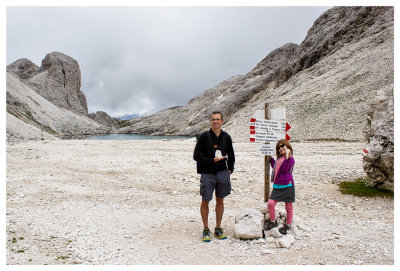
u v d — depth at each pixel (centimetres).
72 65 19188
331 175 1225
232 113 11494
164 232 621
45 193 968
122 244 550
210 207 835
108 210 792
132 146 3100
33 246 529
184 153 2336
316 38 8562
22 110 9312
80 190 1037
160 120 16350
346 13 7856
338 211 768
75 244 543
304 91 5178
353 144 2656
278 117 682
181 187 1123
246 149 2627
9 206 806
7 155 2031
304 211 775
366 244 534
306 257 488
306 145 2791
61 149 2661
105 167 1627
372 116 1009
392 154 884
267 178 686
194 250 524
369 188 975
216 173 572
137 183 1200
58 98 16662
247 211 617
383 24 6084
